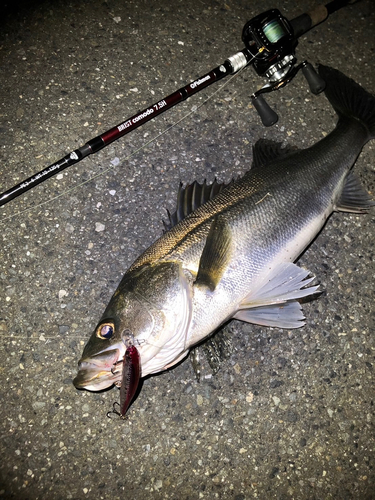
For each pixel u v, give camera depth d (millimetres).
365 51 877
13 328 650
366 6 897
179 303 548
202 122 775
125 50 818
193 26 852
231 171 756
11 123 751
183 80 811
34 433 615
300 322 625
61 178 717
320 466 634
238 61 737
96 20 834
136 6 854
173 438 625
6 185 719
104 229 701
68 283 673
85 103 773
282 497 619
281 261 612
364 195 706
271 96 804
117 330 533
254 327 672
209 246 565
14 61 791
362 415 661
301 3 900
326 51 864
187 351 594
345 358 679
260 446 633
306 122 798
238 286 580
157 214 718
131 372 507
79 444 615
